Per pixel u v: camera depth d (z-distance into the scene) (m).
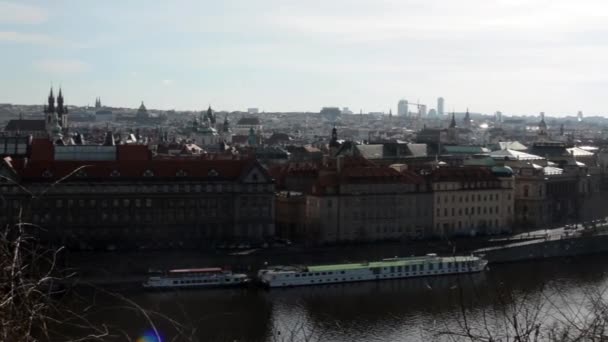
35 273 40.75
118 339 130.88
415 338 171.50
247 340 164.12
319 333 175.88
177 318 181.12
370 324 185.88
